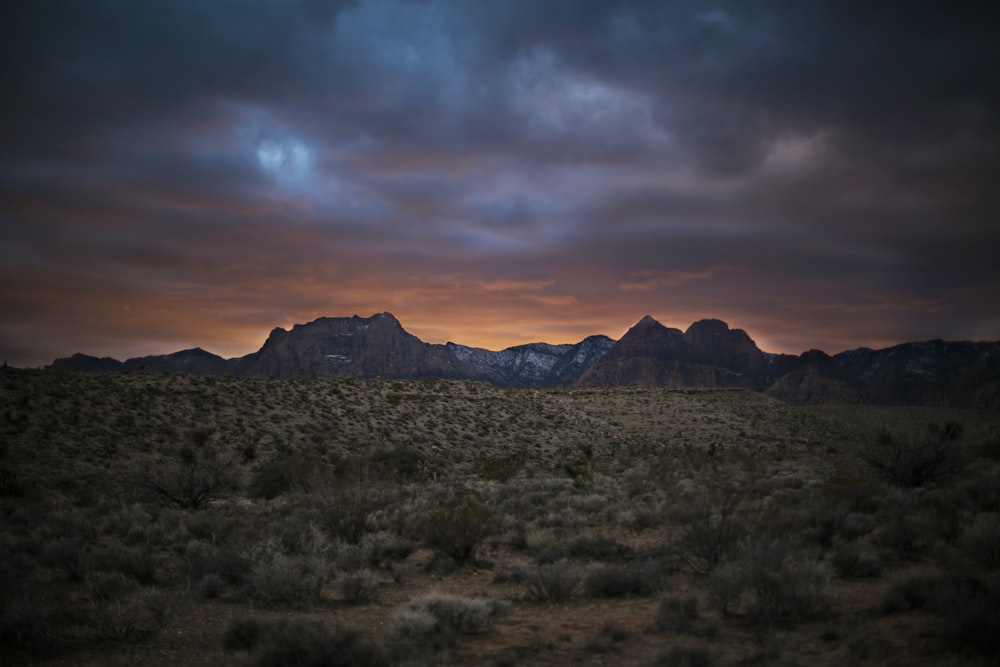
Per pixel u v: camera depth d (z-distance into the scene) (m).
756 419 108.38
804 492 22.06
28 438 41.16
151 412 51.50
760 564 10.10
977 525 12.68
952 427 33.78
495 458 50.94
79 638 9.62
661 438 85.56
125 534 20.70
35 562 14.83
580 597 11.87
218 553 14.48
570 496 27.47
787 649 7.93
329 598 12.34
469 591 12.81
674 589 11.70
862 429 26.81
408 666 7.62
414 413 69.88
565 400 113.44
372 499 24.00
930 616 8.58
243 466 43.34
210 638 9.75
